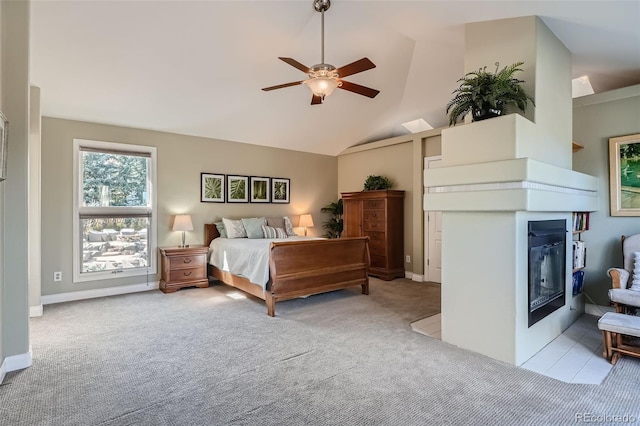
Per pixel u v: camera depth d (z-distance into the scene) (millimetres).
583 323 3359
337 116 5516
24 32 2461
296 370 2416
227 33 3348
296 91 4633
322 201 6938
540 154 2682
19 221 2439
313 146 6496
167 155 5090
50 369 2430
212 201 5496
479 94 2590
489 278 2604
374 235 5746
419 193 5535
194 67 3752
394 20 3338
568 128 3143
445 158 2848
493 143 2521
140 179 4906
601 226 3580
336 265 4227
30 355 2484
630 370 2385
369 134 6320
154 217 4965
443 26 3209
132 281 4801
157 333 3152
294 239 5238
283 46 3672
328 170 7020
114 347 2828
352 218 6137
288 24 3373
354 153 6789
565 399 2023
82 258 4461
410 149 5766
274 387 2184
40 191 3928
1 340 2326
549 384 2197
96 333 3152
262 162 6094
